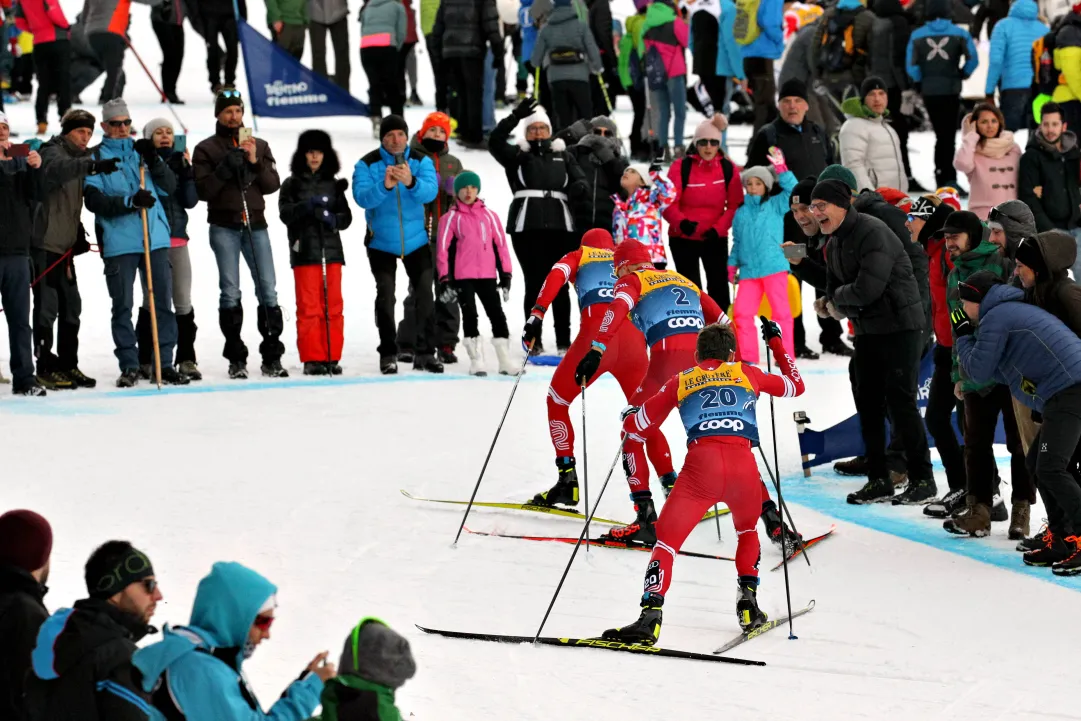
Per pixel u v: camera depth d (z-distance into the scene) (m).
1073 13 49.06
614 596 19.86
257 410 31.23
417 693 15.98
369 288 45.75
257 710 10.95
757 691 16.30
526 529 22.97
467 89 56.44
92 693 11.34
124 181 33.78
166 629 10.87
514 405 32.44
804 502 25.59
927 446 25.38
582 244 24.23
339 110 57.75
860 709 15.76
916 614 19.11
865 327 25.02
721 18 53.78
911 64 51.59
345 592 19.52
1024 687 16.42
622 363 23.44
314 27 58.53
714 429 18.27
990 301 21.34
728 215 37.56
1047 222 35.69
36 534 12.74
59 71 52.25
